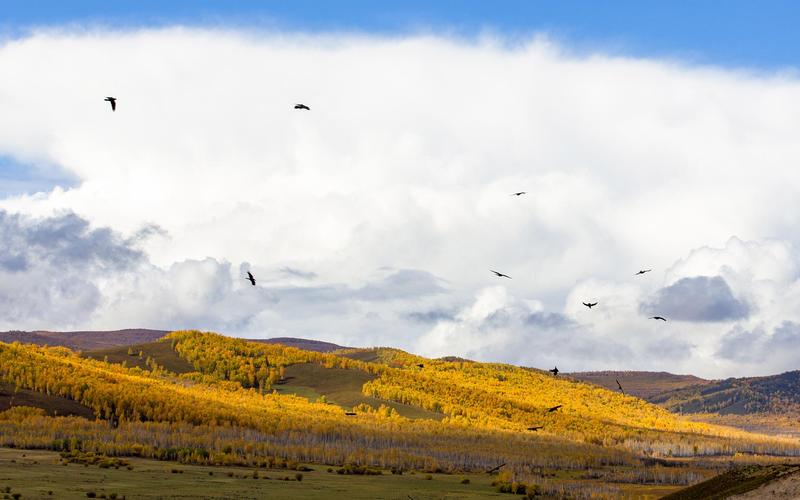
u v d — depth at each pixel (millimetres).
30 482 102500
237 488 112000
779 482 74375
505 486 134375
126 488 103438
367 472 152125
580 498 129375
